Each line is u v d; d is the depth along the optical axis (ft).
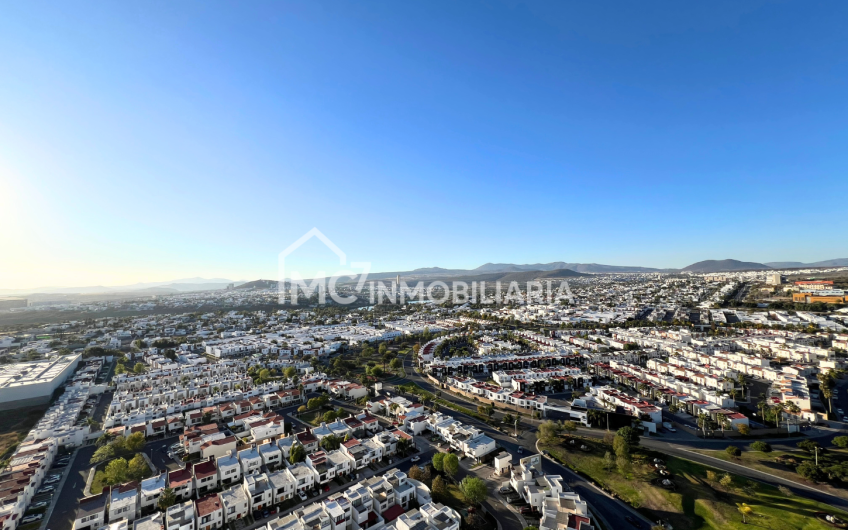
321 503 347.36
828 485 385.50
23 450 463.01
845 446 463.42
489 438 492.13
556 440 500.74
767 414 547.49
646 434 520.01
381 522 339.57
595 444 488.85
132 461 424.46
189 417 581.12
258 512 366.02
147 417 587.27
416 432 536.01
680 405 607.78
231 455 442.09
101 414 626.23
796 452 460.14
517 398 627.87
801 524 328.29
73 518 361.30
